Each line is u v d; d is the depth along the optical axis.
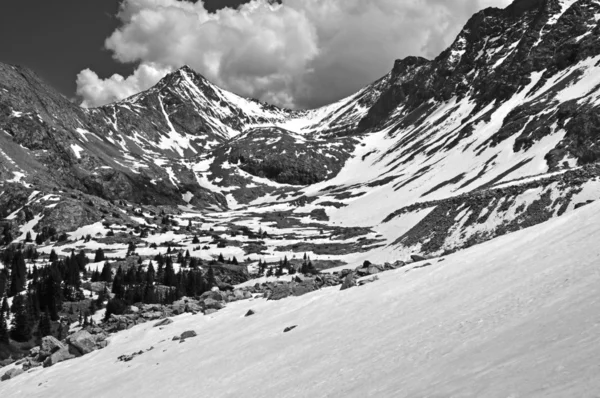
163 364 39.72
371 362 24.30
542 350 16.70
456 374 17.86
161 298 111.12
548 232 35.31
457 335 23.11
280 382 26.97
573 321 18.27
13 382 47.69
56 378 44.91
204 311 54.09
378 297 37.69
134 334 52.94
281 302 49.16
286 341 35.19
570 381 13.34
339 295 43.22
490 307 25.25
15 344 102.44
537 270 28.02
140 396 33.56
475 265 35.50
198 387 31.55
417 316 29.44
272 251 188.25
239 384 29.36
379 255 137.12
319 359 28.53
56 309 113.62
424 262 46.03
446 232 113.06
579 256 26.94
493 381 15.53
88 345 52.25
